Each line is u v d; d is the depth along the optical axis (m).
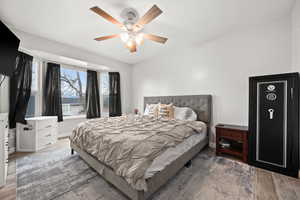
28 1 1.74
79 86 4.24
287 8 1.92
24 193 1.47
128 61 4.40
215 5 1.83
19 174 1.84
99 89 4.59
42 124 2.84
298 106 1.75
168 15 2.04
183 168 1.99
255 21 2.23
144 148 1.33
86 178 1.75
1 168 1.58
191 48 3.20
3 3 1.77
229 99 2.64
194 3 1.79
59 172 1.90
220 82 2.76
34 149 2.67
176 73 3.49
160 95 3.88
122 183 1.34
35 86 3.31
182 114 2.87
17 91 2.66
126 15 1.89
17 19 2.14
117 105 4.45
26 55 2.82
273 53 2.20
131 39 2.21
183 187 1.56
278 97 1.88
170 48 3.34
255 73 2.37
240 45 2.51
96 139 1.76
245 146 2.13
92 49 3.41
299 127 1.73
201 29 2.47
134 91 4.70
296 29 1.80
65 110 3.93
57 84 3.59
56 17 2.09
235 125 2.55
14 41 2.13
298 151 1.73
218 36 2.74
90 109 4.30
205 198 1.39
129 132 1.75
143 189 1.17
